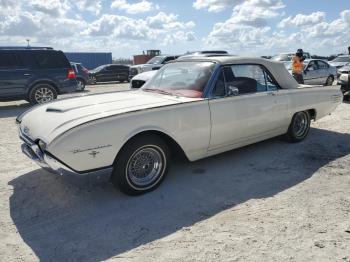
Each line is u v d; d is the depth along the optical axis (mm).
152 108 3953
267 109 5215
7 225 3480
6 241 3201
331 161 5164
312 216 3529
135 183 4031
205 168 4941
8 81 10680
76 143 3477
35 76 11047
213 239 3160
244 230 3293
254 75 5211
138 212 3715
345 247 2988
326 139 6352
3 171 4988
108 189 4277
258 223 3414
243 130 4941
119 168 3875
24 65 10898
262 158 5332
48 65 11297
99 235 3285
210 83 4570
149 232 3314
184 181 4492
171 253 2963
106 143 3631
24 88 10953
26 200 4035
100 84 24375
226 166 5012
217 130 4582
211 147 4652
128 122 3770
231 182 4457
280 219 3480
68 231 3363
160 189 4258
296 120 5957
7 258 2945
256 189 4238
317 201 3869
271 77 5453
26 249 3074
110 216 3637
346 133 6785
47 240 3215
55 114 3996
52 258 2943
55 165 3557
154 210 3754
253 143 5441
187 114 4238
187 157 4449
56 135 3455
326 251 2938
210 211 3705
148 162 4121
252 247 3014
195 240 3152
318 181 4438
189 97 4523
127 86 21656
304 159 5270
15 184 4500
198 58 5055
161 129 4023
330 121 7930
